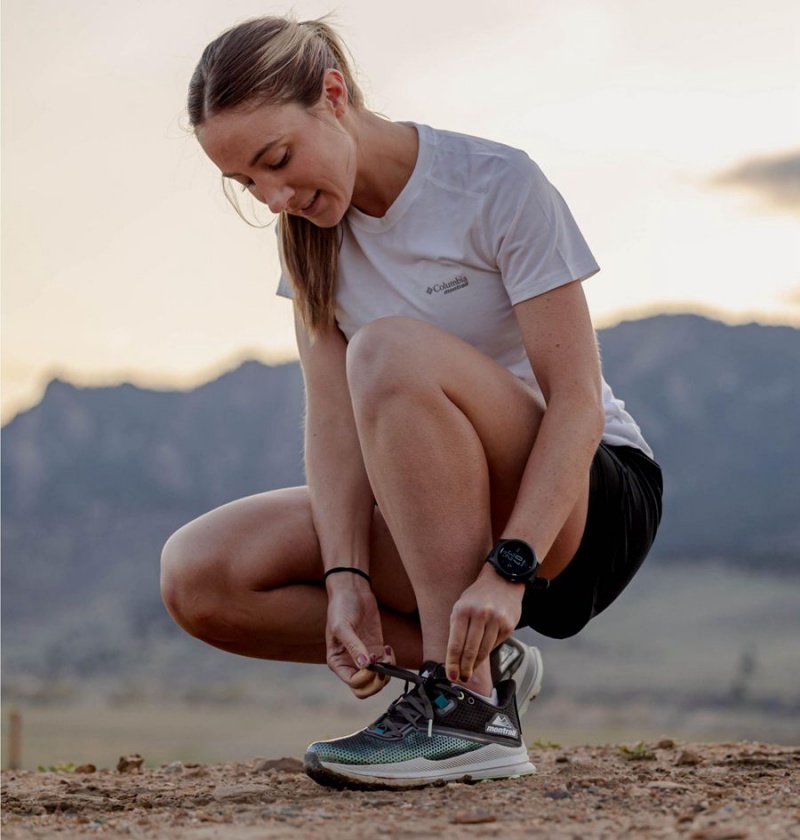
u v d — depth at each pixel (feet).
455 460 6.97
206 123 7.18
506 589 6.77
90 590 614.75
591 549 7.94
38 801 7.52
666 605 476.95
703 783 7.53
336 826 5.85
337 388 8.33
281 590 8.12
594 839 5.37
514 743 7.43
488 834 5.55
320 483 8.11
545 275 7.42
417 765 7.06
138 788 8.34
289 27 7.30
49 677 442.09
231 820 6.25
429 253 7.77
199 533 8.13
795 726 286.87
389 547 8.18
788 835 5.32
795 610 453.17
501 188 7.59
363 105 7.84
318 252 8.13
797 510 618.44
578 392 7.24
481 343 7.93
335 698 382.83
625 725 294.05
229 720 338.95
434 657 7.12
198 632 8.25
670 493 647.97
